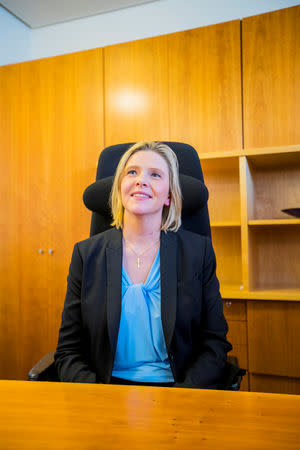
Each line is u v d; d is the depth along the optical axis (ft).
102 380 3.14
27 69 8.29
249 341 6.03
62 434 1.43
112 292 3.20
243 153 6.35
